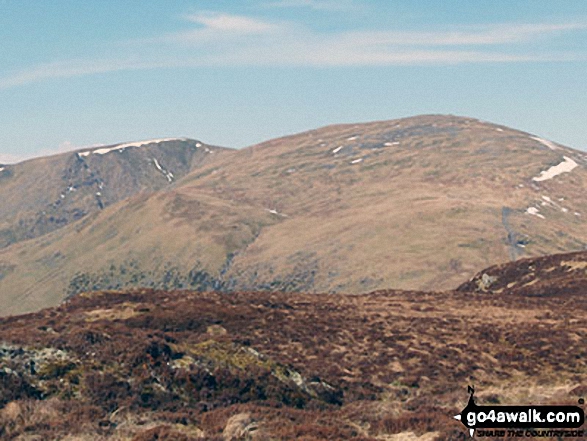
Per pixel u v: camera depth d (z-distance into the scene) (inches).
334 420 1428.4
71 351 1803.6
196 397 1744.6
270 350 2133.4
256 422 1400.1
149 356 1802.4
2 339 1813.5
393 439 1300.4
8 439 1382.9
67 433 1417.3
